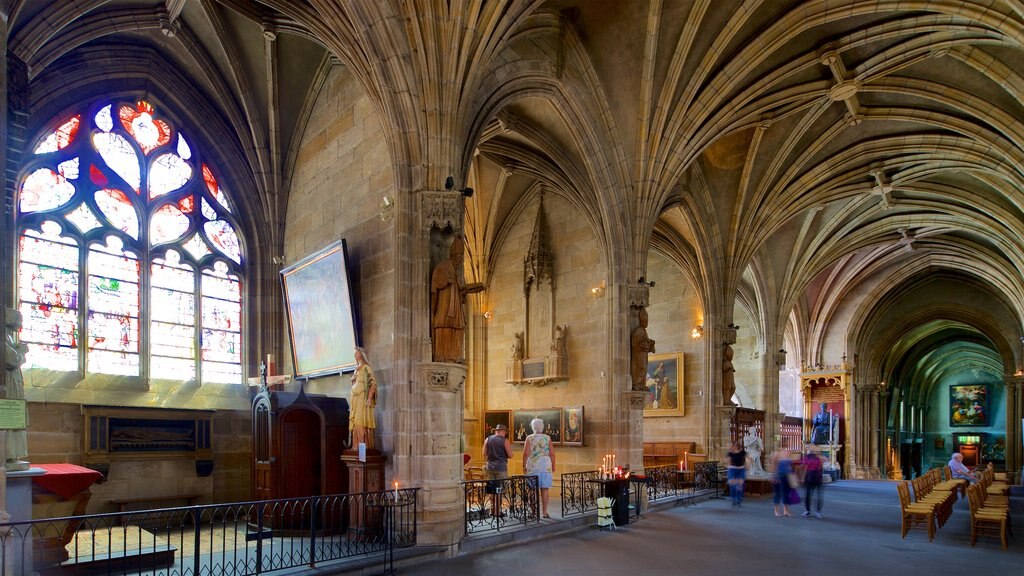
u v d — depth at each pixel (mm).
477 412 22594
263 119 16516
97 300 13914
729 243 23828
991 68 17094
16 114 10016
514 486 13664
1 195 7086
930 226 30172
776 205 24250
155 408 14180
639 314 17938
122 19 13602
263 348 16609
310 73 16047
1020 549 12227
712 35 16625
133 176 14930
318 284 14164
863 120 22078
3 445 6852
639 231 18125
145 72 15203
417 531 10938
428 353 11523
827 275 36500
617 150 17875
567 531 13422
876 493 23719
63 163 13727
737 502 18547
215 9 14656
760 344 29062
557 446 19891
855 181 25406
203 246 16047
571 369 20000
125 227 14625
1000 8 14320
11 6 10219
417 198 11867
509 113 17344
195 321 15672
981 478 18016
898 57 17797
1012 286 31672
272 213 16875
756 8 15797
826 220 28562
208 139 16422
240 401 16125
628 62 17016
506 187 22453
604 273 19453
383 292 12664
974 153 21734
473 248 23094
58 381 13062
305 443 12844
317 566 9359
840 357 36969
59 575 8609
